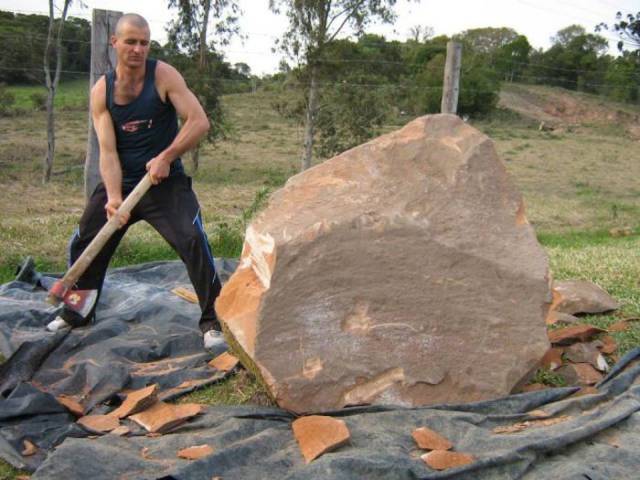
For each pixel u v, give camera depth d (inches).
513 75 1962.4
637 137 1588.3
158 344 205.8
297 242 151.0
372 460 128.3
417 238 156.7
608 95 1937.7
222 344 198.2
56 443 147.6
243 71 1772.9
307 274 151.5
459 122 172.7
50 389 179.6
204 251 198.8
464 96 1596.9
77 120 1190.3
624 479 128.3
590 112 1788.9
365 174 165.6
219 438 144.6
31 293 254.8
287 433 144.1
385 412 150.7
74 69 999.6
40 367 191.3
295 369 150.8
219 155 1048.8
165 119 199.6
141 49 187.5
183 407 158.2
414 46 1691.7
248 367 164.2
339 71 720.3
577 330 205.6
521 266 160.1
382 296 155.6
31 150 925.8
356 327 155.1
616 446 140.5
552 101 1870.1
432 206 161.0
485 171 166.4
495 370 159.5
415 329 156.8
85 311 211.3
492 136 1424.7
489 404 155.5
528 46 2123.5
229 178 835.4
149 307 229.3
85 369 183.2
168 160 190.5
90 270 208.7
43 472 128.7
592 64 2091.5
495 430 147.2
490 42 2763.3
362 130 743.7
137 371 188.9
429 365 157.1
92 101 197.2
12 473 139.9
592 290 241.6
